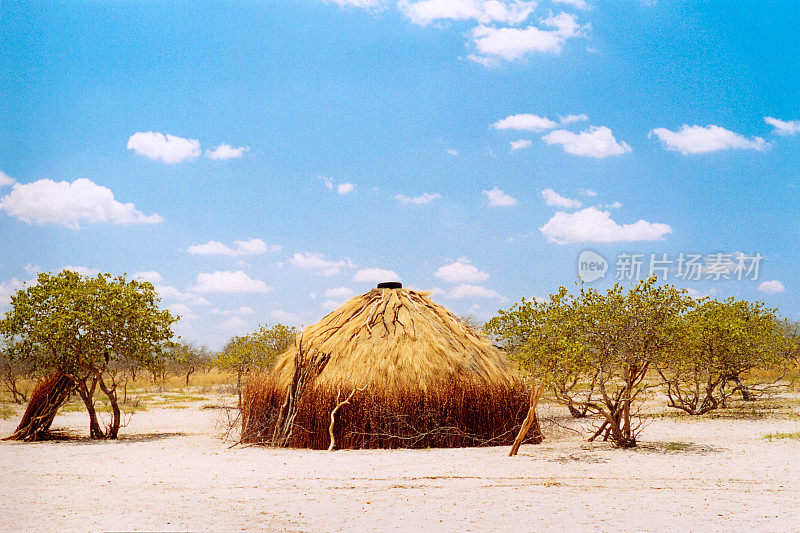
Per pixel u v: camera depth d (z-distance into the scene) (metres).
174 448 14.93
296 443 14.90
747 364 21.81
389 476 10.90
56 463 12.53
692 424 18.83
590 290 14.05
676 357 15.32
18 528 7.48
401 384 14.73
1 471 11.55
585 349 13.70
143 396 34.16
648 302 13.85
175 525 7.64
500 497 9.31
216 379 46.41
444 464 12.10
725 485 10.16
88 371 17.58
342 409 14.73
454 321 16.78
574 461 12.41
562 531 7.51
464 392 14.81
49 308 17.08
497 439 14.76
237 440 16.34
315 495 9.41
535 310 13.85
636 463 12.20
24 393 31.56
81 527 7.51
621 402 14.87
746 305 21.89
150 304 17.73
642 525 7.79
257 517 8.07
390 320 16.09
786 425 18.30
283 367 16.50
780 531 7.52
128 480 10.59
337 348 15.63
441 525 7.74
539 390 13.64
